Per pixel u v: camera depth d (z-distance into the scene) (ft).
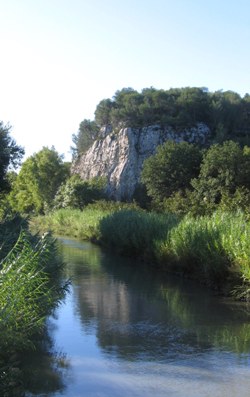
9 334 24.34
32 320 28.04
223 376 26.30
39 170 260.62
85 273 65.92
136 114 353.72
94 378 25.95
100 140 351.25
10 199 270.87
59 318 39.93
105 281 59.21
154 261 73.72
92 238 120.16
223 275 52.13
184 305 45.19
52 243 44.83
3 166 94.32
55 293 37.22
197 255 57.16
